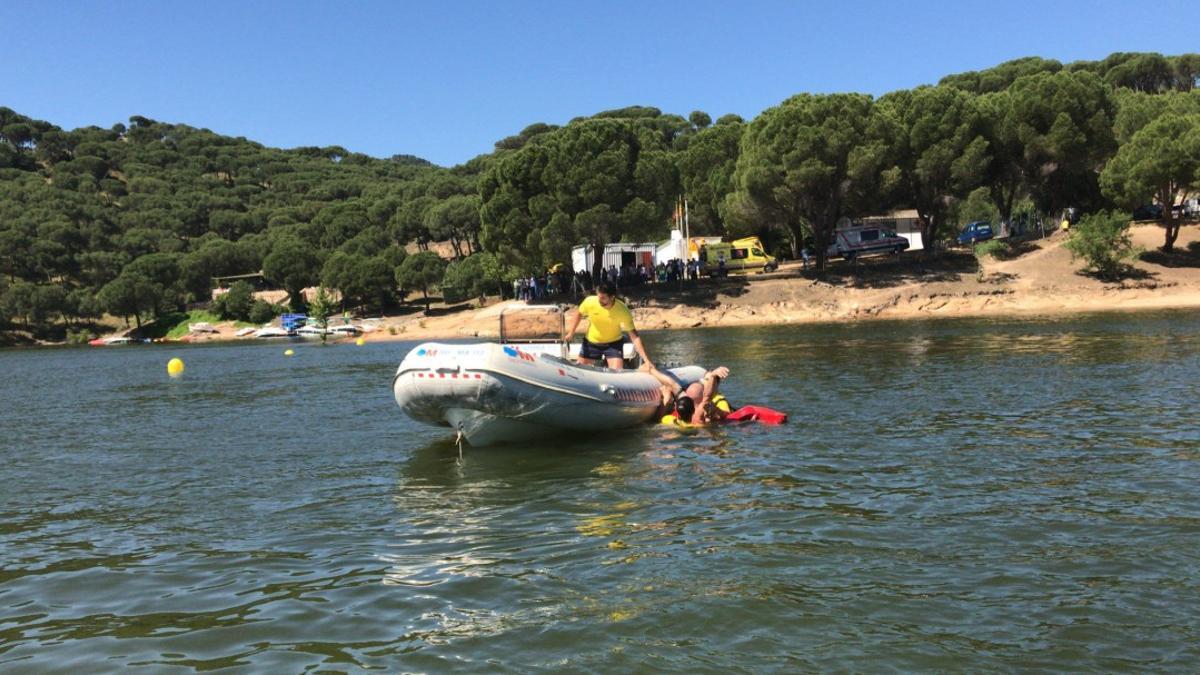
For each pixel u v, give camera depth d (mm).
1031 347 21312
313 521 7406
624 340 12781
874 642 4363
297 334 68250
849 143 45500
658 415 12117
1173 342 20547
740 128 67438
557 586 5383
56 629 4977
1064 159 46438
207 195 144875
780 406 13266
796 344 27047
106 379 27719
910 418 11539
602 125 48688
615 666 4180
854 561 5637
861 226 56844
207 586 5695
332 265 76562
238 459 10758
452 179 116562
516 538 6555
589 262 54312
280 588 5590
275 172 180875
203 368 31203
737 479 8266
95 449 12148
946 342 24469
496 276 66625
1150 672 3945
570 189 47594
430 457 10297
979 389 14094
